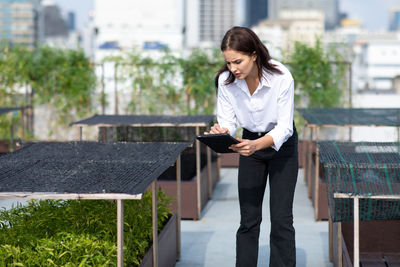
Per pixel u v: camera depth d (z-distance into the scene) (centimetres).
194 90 787
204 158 586
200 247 384
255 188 264
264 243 388
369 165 261
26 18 14400
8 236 250
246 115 255
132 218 284
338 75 789
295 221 462
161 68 782
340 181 252
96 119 501
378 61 5444
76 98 813
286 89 241
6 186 210
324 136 821
